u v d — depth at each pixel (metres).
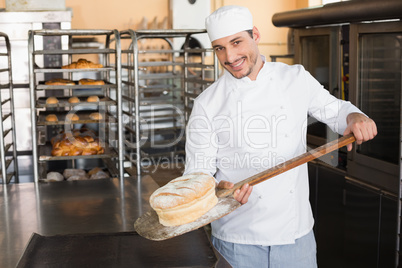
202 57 3.52
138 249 1.49
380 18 2.39
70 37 3.64
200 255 1.44
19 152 3.76
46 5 3.68
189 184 1.33
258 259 1.68
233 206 1.33
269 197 1.64
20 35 3.65
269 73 1.66
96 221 1.89
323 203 3.02
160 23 5.06
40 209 2.04
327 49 2.99
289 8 5.34
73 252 1.47
